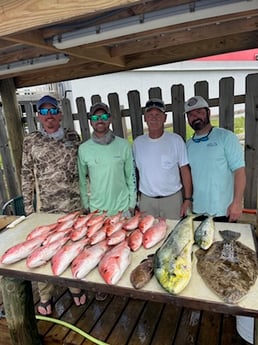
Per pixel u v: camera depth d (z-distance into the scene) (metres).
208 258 1.29
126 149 2.26
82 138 3.42
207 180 2.11
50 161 2.20
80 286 1.25
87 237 1.54
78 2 0.95
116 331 1.82
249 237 1.46
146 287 1.15
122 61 2.62
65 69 3.02
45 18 1.00
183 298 1.08
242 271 1.18
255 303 1.02
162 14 1.29
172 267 1.17
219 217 2.10
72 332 1.83
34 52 2.10
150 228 1.58
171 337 1.74
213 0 1.20
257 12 1.39
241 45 2.32
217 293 1.08
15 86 3.36
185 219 1.61
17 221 1.94
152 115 2.19
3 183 3.93
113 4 0.92
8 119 3.42
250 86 2.62
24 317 1.65
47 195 2.24
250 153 2.75
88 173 2.29
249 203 2.84
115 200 2.23
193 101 2.11
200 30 1.93
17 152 3.53
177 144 2.25
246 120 2.71
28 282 1.65
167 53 2.55
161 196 2.30
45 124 2.19
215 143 2.08
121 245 1.43
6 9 1.04
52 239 1.54
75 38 1.49
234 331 1.73
